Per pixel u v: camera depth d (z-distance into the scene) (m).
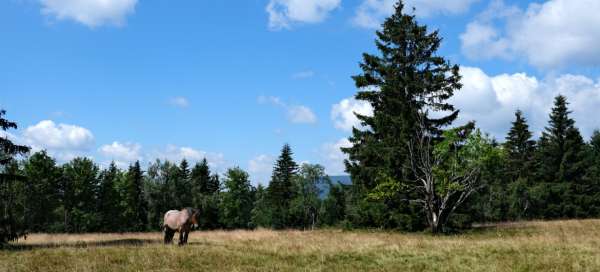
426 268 14.29
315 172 64.44
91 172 67.12
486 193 50.38
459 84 33.41
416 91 33.91
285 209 72.19
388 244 20.30
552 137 59.50
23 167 57.56
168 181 71.31
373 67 35.47
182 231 19.86
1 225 20.72
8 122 21.67
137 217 72.81
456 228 32.09
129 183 72.94
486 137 28.94
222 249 17.77
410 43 34.97
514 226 34.44
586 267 13.38
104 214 68.69
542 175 59.72
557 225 33.84
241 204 75.44
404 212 33.53
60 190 64.56
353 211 36.97
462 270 13.75
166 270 13.58
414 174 32.84
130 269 13.61
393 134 33.81
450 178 29.89
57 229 61.78
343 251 17.52
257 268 14.04
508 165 60.03
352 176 36.09
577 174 58.53
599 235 24.75
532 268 13.51
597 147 71.56
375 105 35.62
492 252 16.73
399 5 35.84
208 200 74.50
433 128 33.75
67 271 13.07
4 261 14.67
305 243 21.14
